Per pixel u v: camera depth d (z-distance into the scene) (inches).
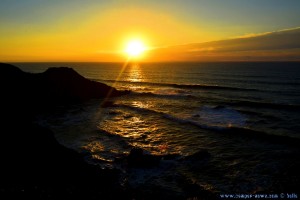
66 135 879.1
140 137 837.2
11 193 354.3
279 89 1971.0
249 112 1175.6
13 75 1487.5
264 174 528.1
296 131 858.1
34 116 1168.8
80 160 595.8
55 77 1715.1
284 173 527.5
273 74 3312.0
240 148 696.4
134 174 553.3
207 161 610.9
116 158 643.5
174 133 872.3
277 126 930.7
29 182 424.8
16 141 576.7
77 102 1589.6
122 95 1915.6
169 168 580.1
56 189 409.7
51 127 991.6
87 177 506.9
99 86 1898.4
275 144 716.0
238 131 834.2
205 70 4685.0
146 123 1031.0
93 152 700.7
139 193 463.8
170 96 1776.6
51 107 1398.9
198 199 441.7
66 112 1288.1
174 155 649.6
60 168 519.2
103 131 921.5
